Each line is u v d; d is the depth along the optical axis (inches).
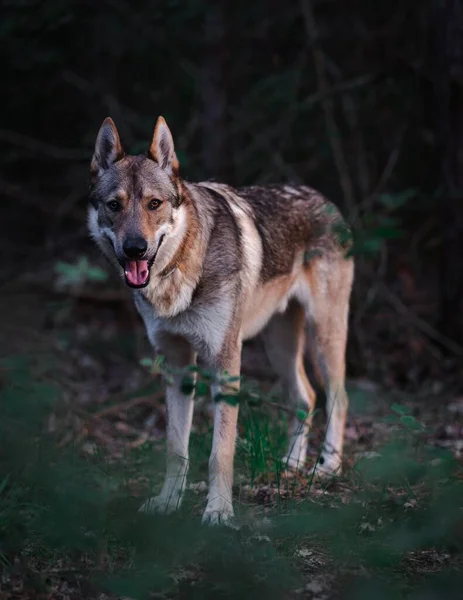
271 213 189.0
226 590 121.6
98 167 163.5
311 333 201.6
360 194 357.7
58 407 213.8
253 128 371.6
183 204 159.8
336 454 190.7
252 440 175.8
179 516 153.9
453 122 283.7
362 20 362.9
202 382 153.7
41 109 421.1
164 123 159.3
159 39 353.1
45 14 308.3
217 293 162.6
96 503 145.0
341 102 355.9
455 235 285.9
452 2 280.4
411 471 158.4
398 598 119.6
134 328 335.3
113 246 156.2
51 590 122.4
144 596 120.2
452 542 136.9
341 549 135.3
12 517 137.9
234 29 366.6
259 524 147.3
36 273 365.7
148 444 192.5
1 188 409.1
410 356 294.0
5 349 278.4
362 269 295.6
